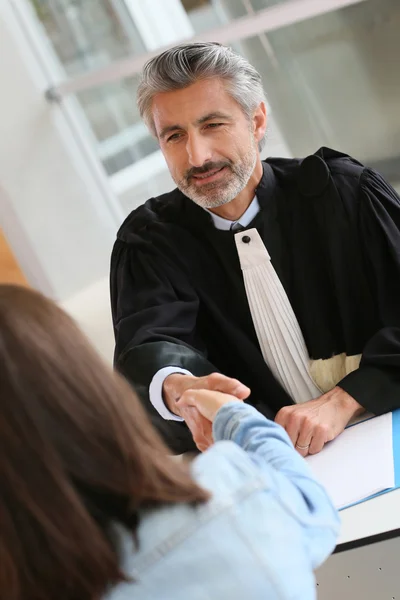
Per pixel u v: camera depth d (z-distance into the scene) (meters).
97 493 0.89
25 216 4.28
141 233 2.07
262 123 1.98
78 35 4.25
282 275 2.00
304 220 2.00
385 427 1.74
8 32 4.24
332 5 3.52
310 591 0.95
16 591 0.85
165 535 0.92
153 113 1.90
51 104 4.32
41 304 0.90
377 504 1.48
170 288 2.01
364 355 1.86
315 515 1.02
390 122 3.59
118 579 0.89
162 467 0.92
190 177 1.90
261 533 0.94
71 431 0.86
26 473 0.83
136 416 0.92
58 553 0.84
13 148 4.24
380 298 1.92
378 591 1.49
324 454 1.72
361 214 1.95
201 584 0.91
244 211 2.00
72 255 4.33
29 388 0.84
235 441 1.12
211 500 0.95
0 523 0.84
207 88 1.84
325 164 1.98
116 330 1.98
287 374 2.01
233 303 2.03
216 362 2.06
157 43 4.09
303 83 3.69
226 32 3.80
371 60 3.55
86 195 4.34
